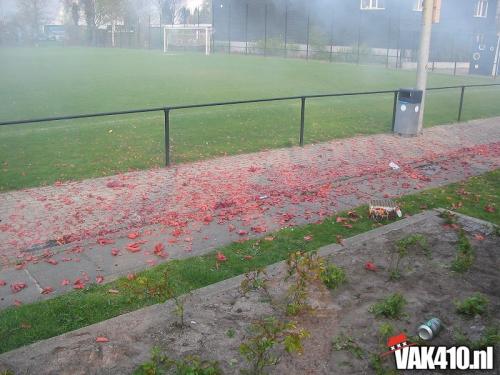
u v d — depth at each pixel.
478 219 5.00
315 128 9.65
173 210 5.21
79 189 5.82
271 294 3.48
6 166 6.57
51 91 14.49
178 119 9.86
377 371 2.72
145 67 22.28
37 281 3.73
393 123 9.58
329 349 2.93
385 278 3.75
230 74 19.80
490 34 22.75
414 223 4.83
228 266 3.94
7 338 2.99
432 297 3.51
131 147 7.75
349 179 6.44
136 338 2.98
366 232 4.59
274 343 2.81
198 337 3.01
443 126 10.42
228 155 7.54
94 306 3.33
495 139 9.42
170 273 3.80
